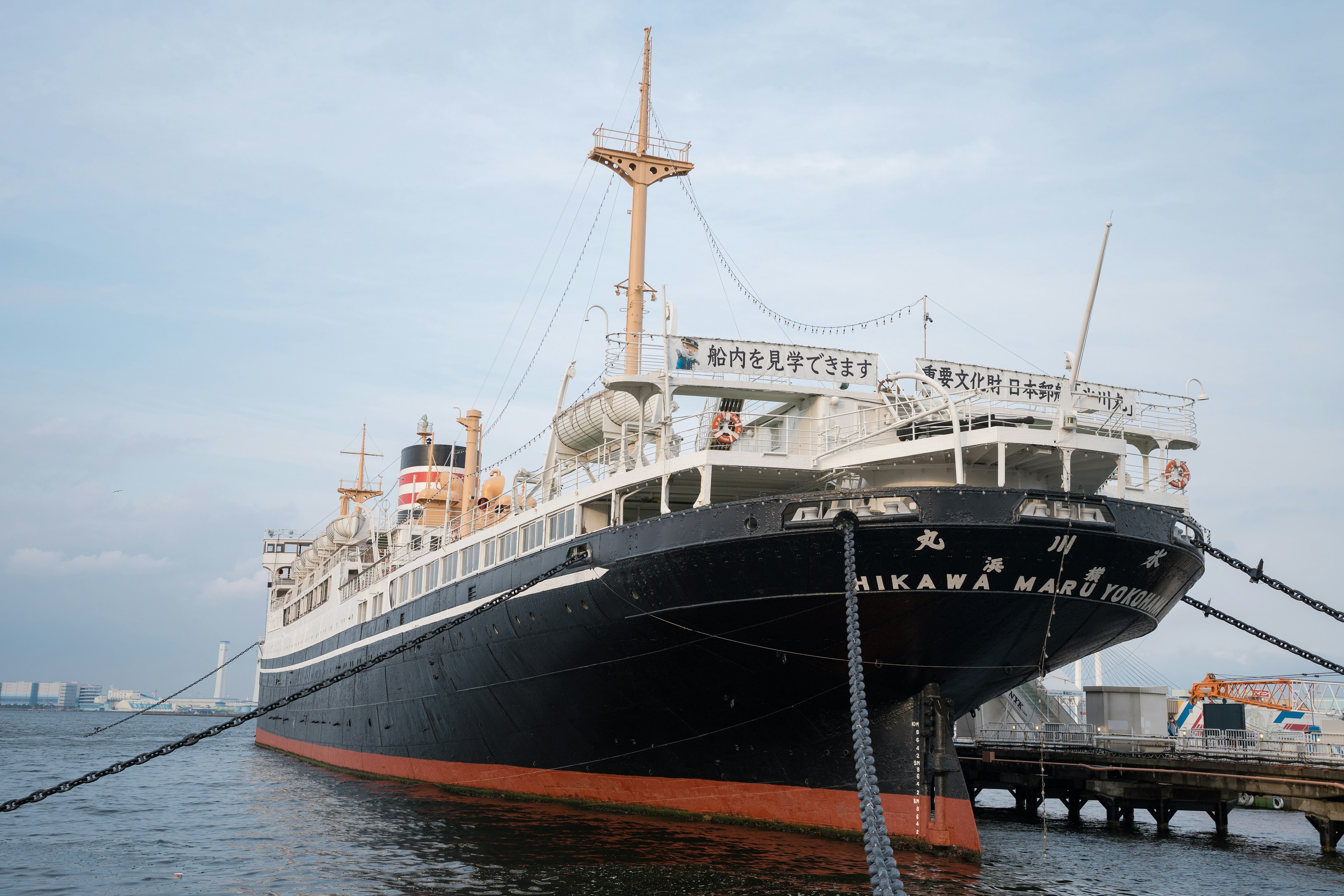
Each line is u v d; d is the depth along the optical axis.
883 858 13.12
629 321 34.53
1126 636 27.67
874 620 23.73
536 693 31.58
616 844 25.61
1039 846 29.73
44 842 28.69
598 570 27.47
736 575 24.30
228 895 21.38
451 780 38.41
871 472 25.88
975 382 27.42
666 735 28.80
